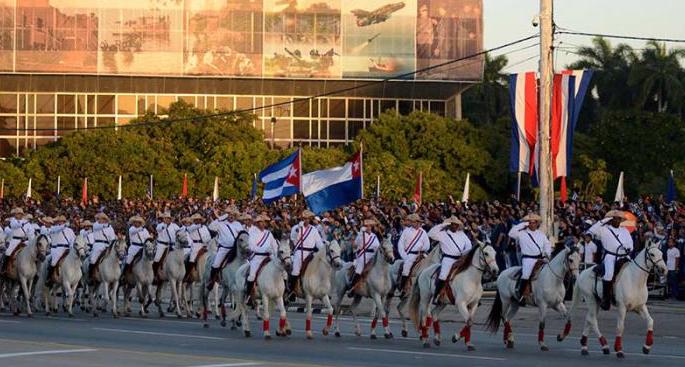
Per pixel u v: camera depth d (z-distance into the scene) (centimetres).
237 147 11456
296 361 2841
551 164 4331
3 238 4459
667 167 10662
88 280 4472
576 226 4481
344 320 4338
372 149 11700
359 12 14075
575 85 4378
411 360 2902
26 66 13888
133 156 11494
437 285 3275
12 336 3475
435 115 11888
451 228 3325
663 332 3844
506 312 3325
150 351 3047
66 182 11425
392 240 4391
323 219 4778
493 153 11850
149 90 14162
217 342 3353
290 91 14275
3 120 14150
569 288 4734
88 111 14175
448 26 14100
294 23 14062
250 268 3575
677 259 4612
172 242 4412
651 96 13475
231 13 14012
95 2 13900
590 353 3172
